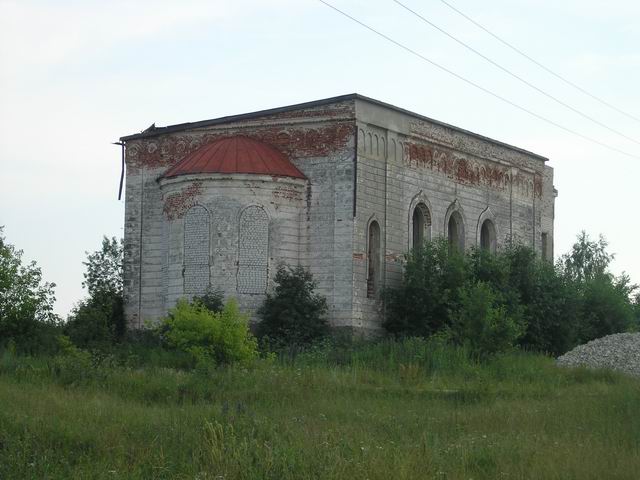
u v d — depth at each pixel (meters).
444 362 47.97
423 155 62.50
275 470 23.19
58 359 40.69
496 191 69.12
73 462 24.98
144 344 55.94
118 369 39.66
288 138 58.69
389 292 58.84
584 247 100.81
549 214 74.81
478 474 23.81
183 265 56.44
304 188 57.78
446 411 34.03
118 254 65.69
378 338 57.78
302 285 55.62
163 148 62.44
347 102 57.50
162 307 60.78
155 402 35.12
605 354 52.41
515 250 66.19
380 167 59.09
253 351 45.62
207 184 56.22
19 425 27.31
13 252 55.28
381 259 58.84
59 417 28.73
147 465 24.33
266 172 56.28
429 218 62.91
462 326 52.88
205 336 44.81
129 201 63.06
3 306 54.12
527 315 63.50
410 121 61.38
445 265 59.53
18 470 23.66
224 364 43.56
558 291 65.44
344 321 56.31
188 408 31.52
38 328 54.75
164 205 58.09
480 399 38.28
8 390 33.06
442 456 24.92
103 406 30.78
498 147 69.44
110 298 62.19
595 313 70.44
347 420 31.20
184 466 24.05
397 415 32.56
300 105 58.38
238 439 25.77
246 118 59.78
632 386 41.41
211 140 60.88
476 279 61.69
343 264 56.62
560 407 34.44
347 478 22.38
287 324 54.72
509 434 28.91
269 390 37.38
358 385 40.62
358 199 57.22
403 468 22.59
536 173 73.31
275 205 56.66
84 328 55.59
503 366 48.50
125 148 63.53
